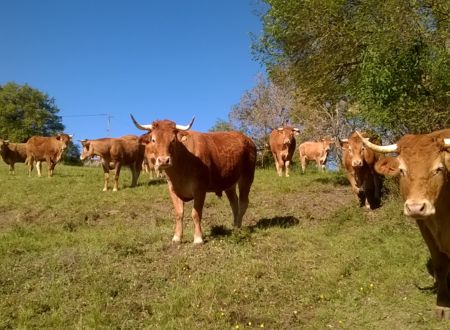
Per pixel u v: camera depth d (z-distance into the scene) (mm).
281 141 20797
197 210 10406
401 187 6621
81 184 20578
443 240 6629
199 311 7520
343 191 16312
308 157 27844
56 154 25062
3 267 9469
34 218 14953
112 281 8680
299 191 16359
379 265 8953
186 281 8672
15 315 7668
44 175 26078
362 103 14750
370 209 13430
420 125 13406
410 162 6320
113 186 19812
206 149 10602
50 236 11977
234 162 11320
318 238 10703
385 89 13672
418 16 13672
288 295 7953
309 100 19344
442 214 6512
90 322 7309
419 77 13742
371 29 15047
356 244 10305
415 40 13672
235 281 8414
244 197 12172
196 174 10305
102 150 18562
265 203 14906
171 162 9703
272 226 12070
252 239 10492
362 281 8258
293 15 16875
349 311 7363
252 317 7266
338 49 16875
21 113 89312
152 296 8227
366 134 14492
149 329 7062
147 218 14195
